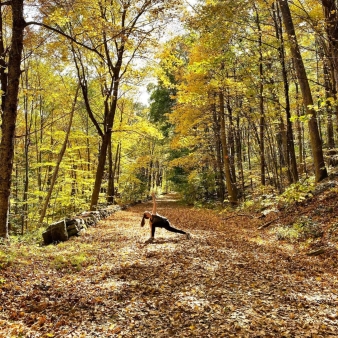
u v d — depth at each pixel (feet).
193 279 20.57
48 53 49.11
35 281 20.94
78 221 39.96
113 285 19.99
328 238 29.27
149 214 33.55
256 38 48.49
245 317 15.31
